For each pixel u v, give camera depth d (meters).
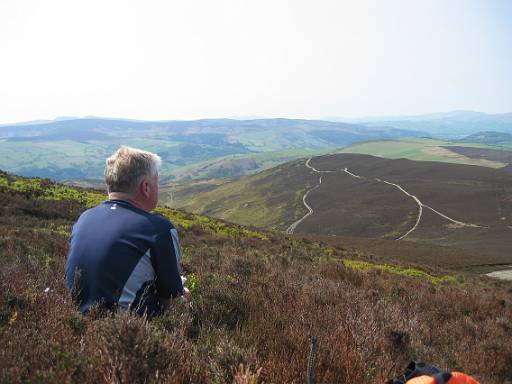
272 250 28.64
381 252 70.56
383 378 3.63
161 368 2.75
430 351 5.82
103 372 2.52
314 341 2.84
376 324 5.08
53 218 29.20
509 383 5.97
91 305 3.31
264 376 3.11
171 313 3.82
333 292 7.54
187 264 10.10
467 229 143.50
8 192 32.66
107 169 3.76
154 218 3.58
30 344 2.86
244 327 4.39
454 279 33.31
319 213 192.25
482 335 7.92
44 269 6.09
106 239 3.41
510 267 64.38
